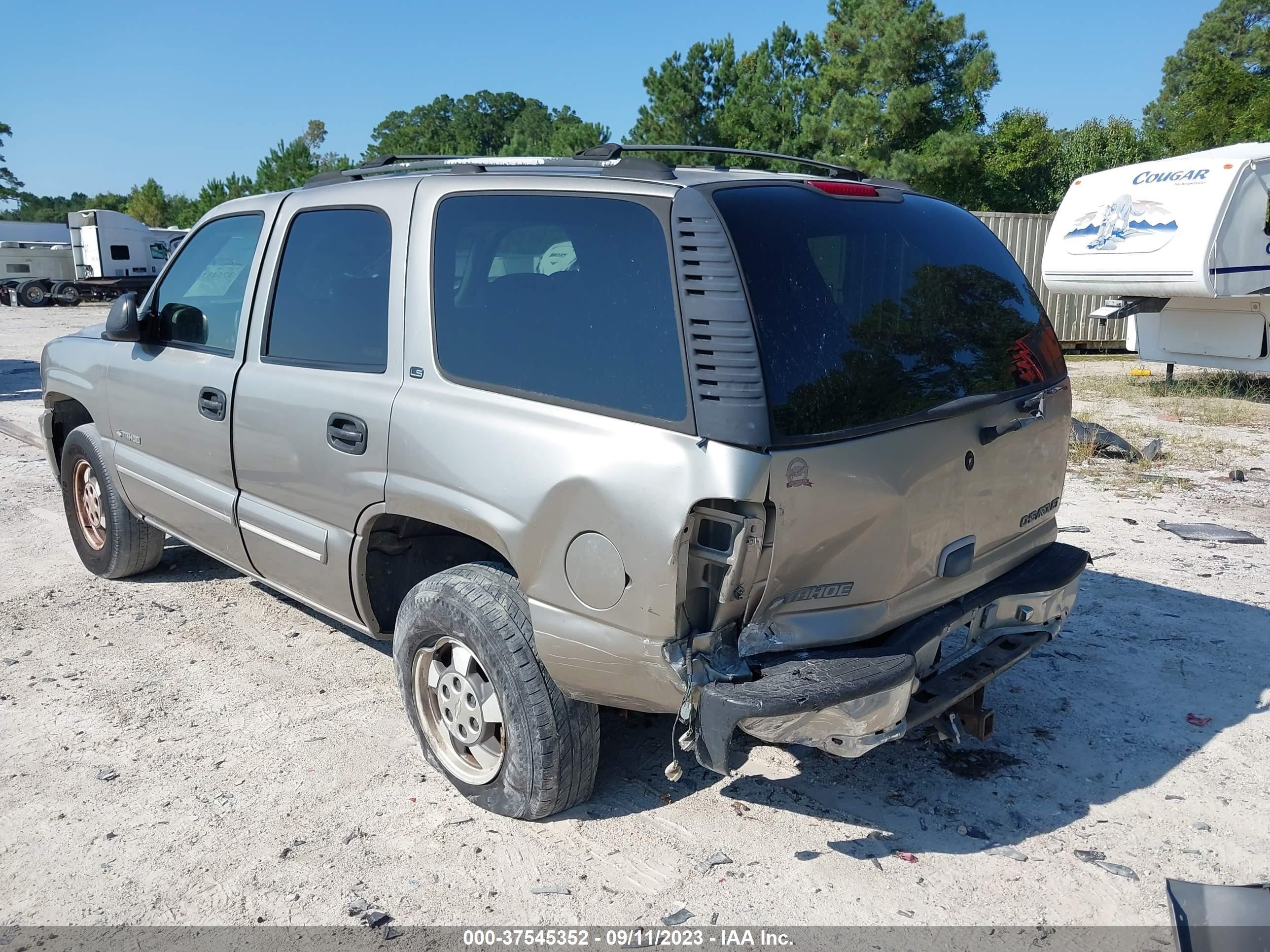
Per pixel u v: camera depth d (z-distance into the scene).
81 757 3.76
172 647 4.77
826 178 3.36
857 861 3.16
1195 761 3.77
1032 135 33.50
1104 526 6.84
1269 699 4.25
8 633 4.93
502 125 107.50
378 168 4.01
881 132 28.44
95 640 4.84
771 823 3.36
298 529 3.88
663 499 2.65
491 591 3.22
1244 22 62.44
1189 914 2.53
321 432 3.66
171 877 3.06
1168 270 11.72
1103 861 3.16
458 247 3.34
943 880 3.06
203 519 4.48
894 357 2.96
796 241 2.87
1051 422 3.56
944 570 3.15
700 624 2.77
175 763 3.72
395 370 3.45
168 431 4.59
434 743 3.58
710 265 2.69
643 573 2.72
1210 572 5.82
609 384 2.85
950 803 3.49
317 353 3.79
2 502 7.33
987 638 3.42
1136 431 10.26
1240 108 31.59
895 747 3.87
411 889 3.01
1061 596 3.59
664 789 3.56
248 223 4.34
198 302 4.52
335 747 3.84
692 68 31.92
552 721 3.14
